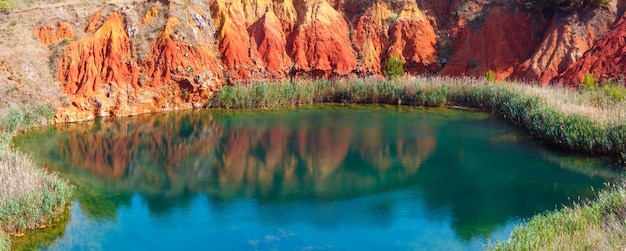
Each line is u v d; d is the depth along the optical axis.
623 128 25.25
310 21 45.25
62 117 34.16
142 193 22.09
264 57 43.38
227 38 42.72
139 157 27.20
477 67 42.97
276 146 28.95
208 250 17.03
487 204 20.53
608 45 38.28
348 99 40.97
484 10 45.75
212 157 27.16
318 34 44.69
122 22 39.50
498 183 22.75
